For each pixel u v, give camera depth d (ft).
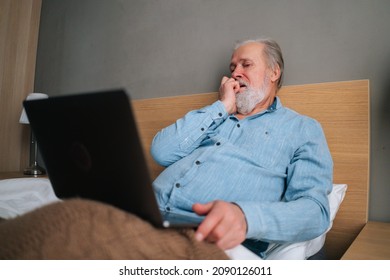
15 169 8.00
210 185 2.93
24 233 1.32
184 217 2.26
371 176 3.73
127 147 1.50
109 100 1.45
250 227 2.01
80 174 1.87
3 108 7.82
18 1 8.06
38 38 8.55
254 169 2.98
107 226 1.43
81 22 7.48
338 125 3.78
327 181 2.83
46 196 3.74
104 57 6.93
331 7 4.08
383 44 3.71
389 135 3.64
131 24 6.47
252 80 3.79
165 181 3.16
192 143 3.40
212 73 5.23
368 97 3.61
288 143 3.21
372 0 3.80
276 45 4.01
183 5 5.64
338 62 4.00
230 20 5.02
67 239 1.32
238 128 3.53
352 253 2.43
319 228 2.46
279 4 4.51
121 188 1.64
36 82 8.50
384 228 3.29
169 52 5.81
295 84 4.32
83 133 1.67
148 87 6.12
